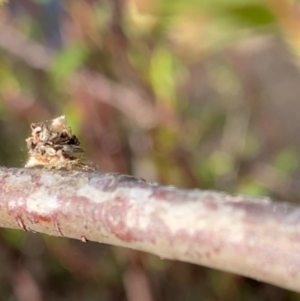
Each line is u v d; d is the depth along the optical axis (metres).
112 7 0.22
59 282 0.30
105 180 0.10
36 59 0.24
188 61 0.25
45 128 0.11
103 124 0.24
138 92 0.24
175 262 0.27
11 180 0.11
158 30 0.15
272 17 0.12
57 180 0.11
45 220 0.10
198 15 0.13
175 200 0.10
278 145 0.32
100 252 0.30
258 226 0.09
